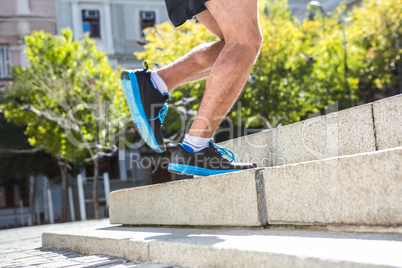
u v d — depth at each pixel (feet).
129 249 6.31
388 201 4.54
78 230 9.76
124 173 65.05
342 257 3.56
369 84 61.57
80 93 43.68
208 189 6.81
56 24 69.21
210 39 42.65
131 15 72.38
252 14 6.74
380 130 6.29
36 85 44.60
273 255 3.95
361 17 61.67
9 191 64.80
